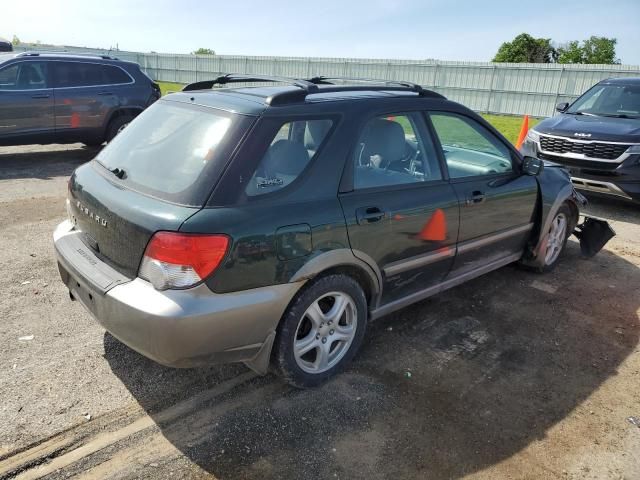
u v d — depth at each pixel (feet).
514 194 13.47
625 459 8.48
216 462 8.00
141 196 8.47
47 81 29.19
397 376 10.43
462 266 12.66
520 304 13.96
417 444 8.57
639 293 14.99
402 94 11.36
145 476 7.68
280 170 8.75
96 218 9.01
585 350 11.79
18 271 14.39
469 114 12.69
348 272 9.98
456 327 12.55
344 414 9.21
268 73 101.19
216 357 8.29
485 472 8.06
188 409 9.16
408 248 10.72
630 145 22.63
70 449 8.11
